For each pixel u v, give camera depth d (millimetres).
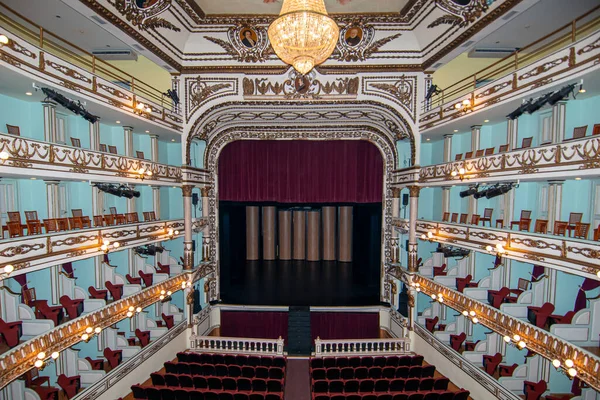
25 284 12516
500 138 15195
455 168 14430
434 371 14750
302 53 9125
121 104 13297
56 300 13039
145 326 16375
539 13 12125
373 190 22672
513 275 14586
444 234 15602
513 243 11844
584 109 11773
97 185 13664
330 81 17000
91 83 11789
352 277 25922
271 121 21203
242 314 21188
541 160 10258
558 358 9945
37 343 10156
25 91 11055
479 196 14398
